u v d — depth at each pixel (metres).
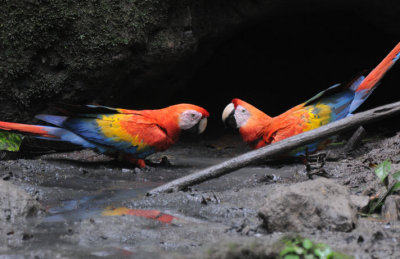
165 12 12.31
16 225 6.27
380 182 7.53
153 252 5.31
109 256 5.18
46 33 11.16
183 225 6.32
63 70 11.58
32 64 11.27
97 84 11.99
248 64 19.91
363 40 19.03
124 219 6.50
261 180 9.02
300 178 9.08
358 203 6.86
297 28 18.73
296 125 10.58
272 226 5.90
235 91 19.30
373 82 10.96
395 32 15.18
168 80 13.79
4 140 10.36
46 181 8.96
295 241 5.19
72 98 11.89
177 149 14.27
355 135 11.30
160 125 10.80
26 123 11.73
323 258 4.79
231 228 6.16
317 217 5.86
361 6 14.50
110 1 11.52
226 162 8.34
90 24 11.44
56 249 5.39
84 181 9.23
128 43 11.79
